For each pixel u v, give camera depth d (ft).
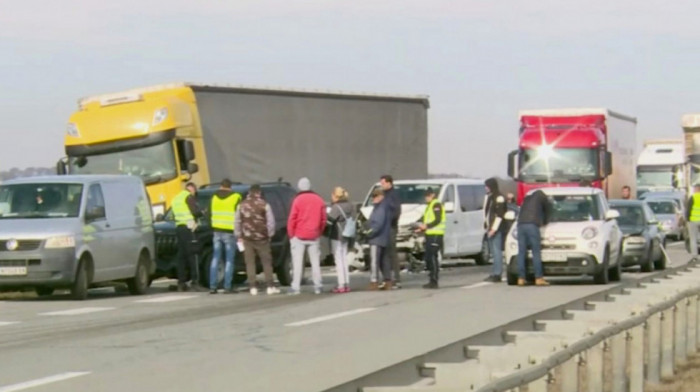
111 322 157.07
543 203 223.71
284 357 117.39
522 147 345.92
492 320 151.53
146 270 213.66
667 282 173.78
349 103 334.03
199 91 281.74
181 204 216.33
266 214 208.13
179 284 217.56
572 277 253.85
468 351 96.94
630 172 401.70
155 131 263.29
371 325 148.05
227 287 212.64
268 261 209.26
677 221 475.31
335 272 284.61
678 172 403.95
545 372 77.41
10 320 160.25
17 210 195.93
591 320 118.21
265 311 172.35
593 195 233.76
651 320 113.70
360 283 240.53
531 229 221.87
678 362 130.21
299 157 315.78
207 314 168.25
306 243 210.18
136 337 138.00
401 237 272.51
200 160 275.18
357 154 336.90
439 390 75.41
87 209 197.06
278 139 308.19
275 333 140.77
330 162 326.85
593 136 344.49
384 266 218.59
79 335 140.77
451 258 312.71
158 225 228.43
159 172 262.67
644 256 270.67
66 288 194.90
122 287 230.68
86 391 97.86
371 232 216.95
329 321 154.81
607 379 101.50
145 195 217.77
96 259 196.85
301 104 317.42
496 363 84.89
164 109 264.31
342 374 103.30
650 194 497.46
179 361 115.85
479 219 311.06
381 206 218.18
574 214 231.09
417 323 148.97
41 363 115.75
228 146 290.15
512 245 228.02
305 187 210.38
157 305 185.06
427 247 218.59
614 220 236.43
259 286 231.30
